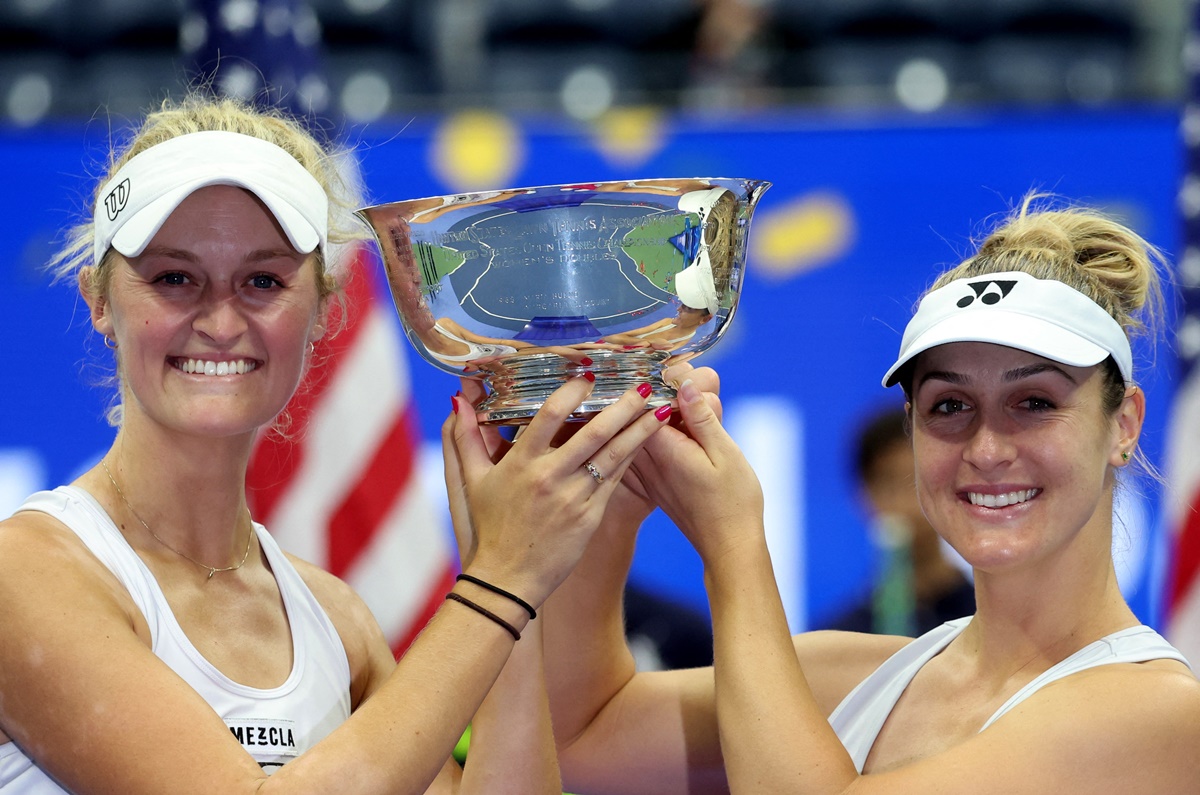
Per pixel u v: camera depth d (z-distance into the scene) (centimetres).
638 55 1866
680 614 1449
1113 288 762
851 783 701
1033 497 733
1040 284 734
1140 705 694
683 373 834
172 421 680
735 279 730
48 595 633
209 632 712
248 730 689
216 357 679
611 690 917
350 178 906
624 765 909
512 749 782
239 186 677
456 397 759
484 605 673
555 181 1505
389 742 623
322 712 733
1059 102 1636
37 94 2050
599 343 700
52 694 618
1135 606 1389
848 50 2069
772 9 2039
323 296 738
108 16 2103
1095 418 732
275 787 596
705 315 712
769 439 1478
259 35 1324
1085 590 755
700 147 1502
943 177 1489
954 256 1483
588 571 884
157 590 688
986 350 733
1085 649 743
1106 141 1477
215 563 736
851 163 1491
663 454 785
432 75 1994
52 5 2094
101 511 695
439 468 1482
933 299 760
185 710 615
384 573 1305
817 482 1470
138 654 630
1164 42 1900
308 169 737
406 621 1309
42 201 1441
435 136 1502
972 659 796
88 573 659
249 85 1314
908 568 1430
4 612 630
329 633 777
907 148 1489
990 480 734
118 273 677
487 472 732
